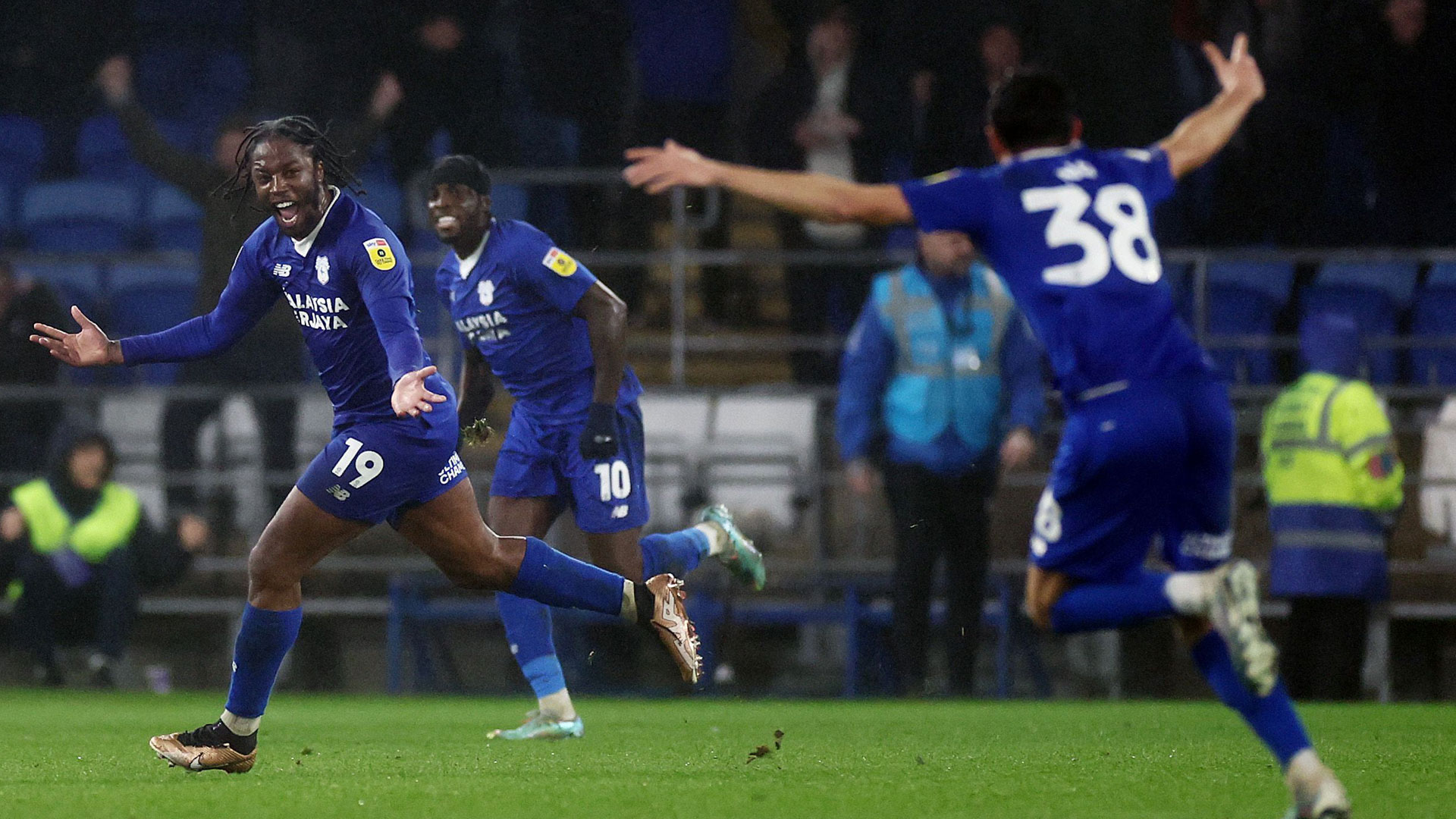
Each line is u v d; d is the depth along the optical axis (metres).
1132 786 15.23
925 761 18.61
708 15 55.16
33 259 47.28
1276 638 44.06
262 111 52.03
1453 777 16.06
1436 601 42.84
